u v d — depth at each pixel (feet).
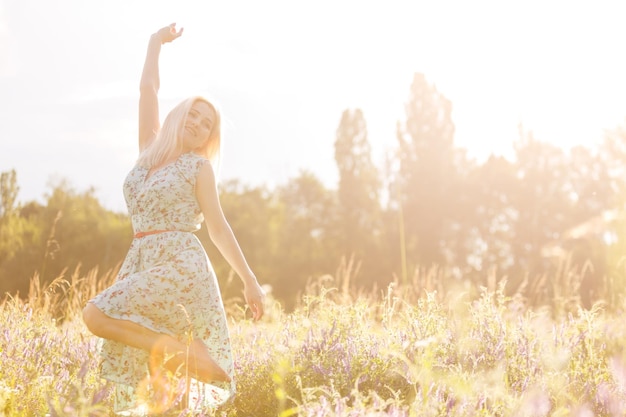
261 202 177.27
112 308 10.93
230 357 11.94
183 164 12.08
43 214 134.62
